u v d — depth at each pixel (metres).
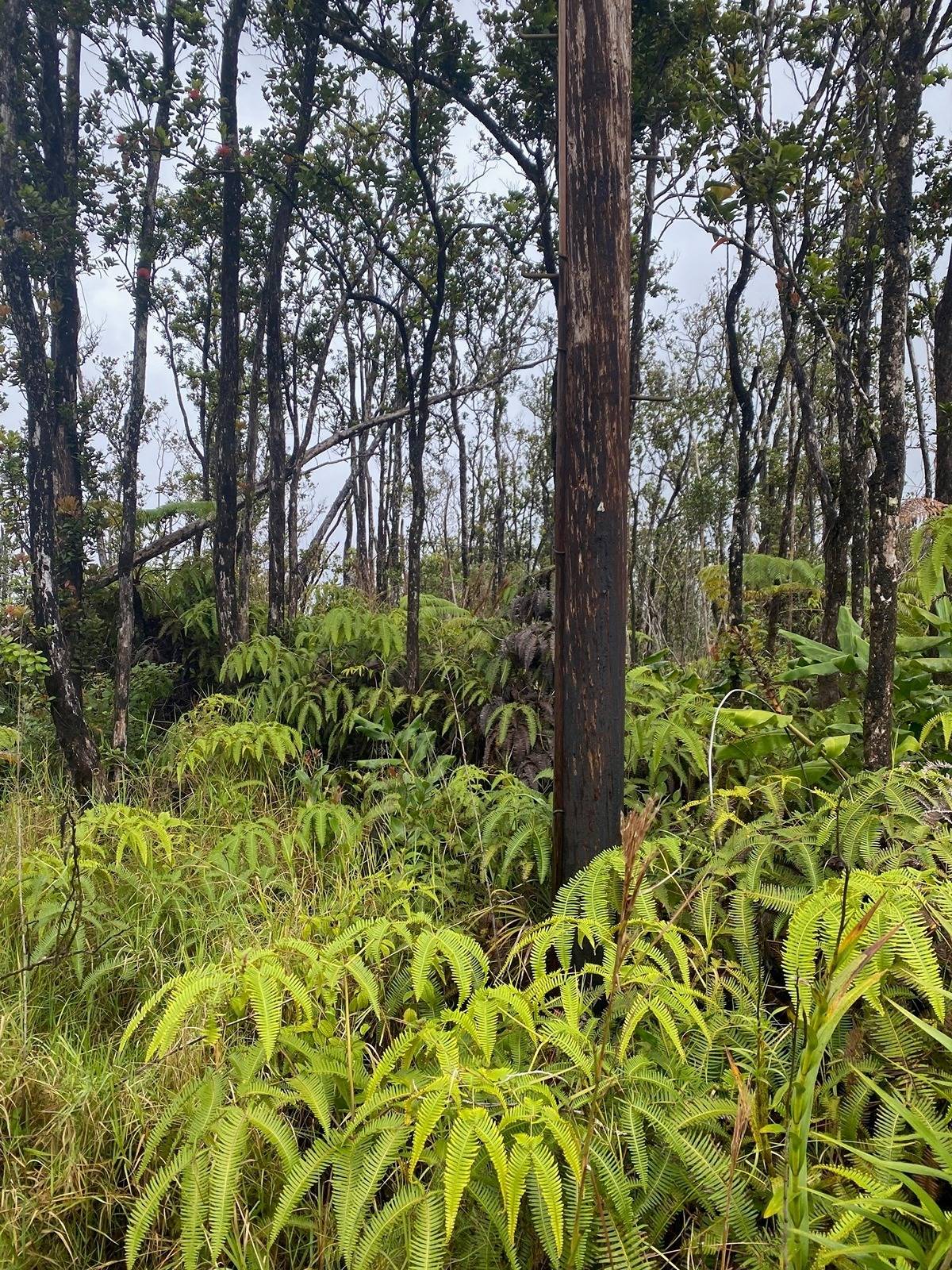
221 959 2.32
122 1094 2.06
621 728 2.40
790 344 4.34
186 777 4.20
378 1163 1.59
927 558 2.84
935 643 3.34
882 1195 1.37
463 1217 1.68
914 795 2.40
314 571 9.20
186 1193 1.68
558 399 2.42
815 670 3.26
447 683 4.53
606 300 2.32
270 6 4.96
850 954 1.58
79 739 4.05
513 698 4.03
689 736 2.92
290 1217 1.79
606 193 2.31
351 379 9.92
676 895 2.35
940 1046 1.75
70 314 5.51
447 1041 1.72
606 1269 1.50
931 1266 1.21
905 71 2.67
